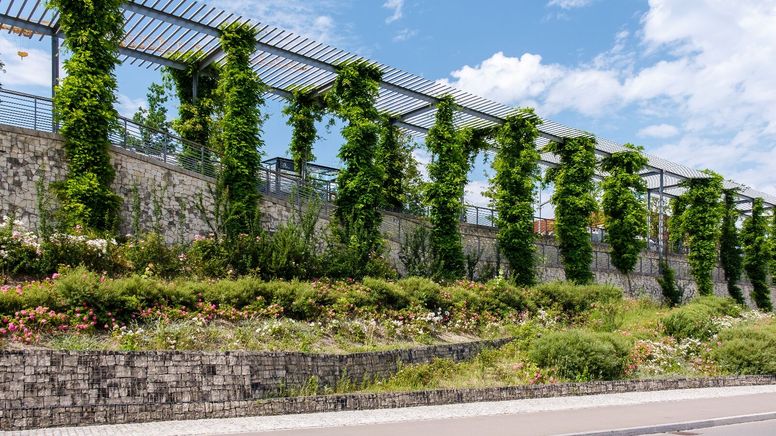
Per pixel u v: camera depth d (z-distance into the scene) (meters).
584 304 23.91
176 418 9.52
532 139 27.80
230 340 13.43
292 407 10.31
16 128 16.39
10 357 9.02
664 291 36.19
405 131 29.12
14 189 16.25
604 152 32.75
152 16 18.67
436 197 25.27
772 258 48.91
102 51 17.89
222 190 19.64
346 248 21.11
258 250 18.55
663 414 10.95
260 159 20.81
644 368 17.20
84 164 17.12
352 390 12.80
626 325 23.00
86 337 11.88
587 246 30.31
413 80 23.83
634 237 33.22
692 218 40.00
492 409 11.09
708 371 17.89
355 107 22.75
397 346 15.47
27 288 12.37
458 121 28.05
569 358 15.13
